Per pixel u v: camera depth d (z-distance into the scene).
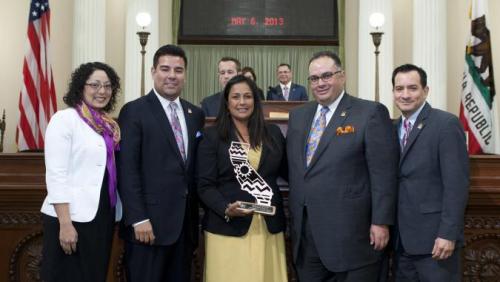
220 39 9.55
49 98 6.70
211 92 9.59
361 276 2.87
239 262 2.93
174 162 2.94
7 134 7.71
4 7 7.84
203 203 3.02
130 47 8.59
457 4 8.56
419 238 2.91
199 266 3.56
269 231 2.97
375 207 2.82
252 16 9.55
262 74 9.59
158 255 2.90
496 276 3.52
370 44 8.56
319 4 9.55
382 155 2.85
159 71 2.95
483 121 6.75
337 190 2.87
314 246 2.94
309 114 3.06
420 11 8.09
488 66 6.83
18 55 7.84
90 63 2.92
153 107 2.98
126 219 2.82
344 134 2.90
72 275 2.80
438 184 2.92
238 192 2.96
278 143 3.06
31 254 3.58
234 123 3.05
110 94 2.91
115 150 2.91
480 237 3.52
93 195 2.79
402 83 2.98
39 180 3.48
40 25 6.71
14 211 3.55
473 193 3.42
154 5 8.70
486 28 6.87
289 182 3.03
